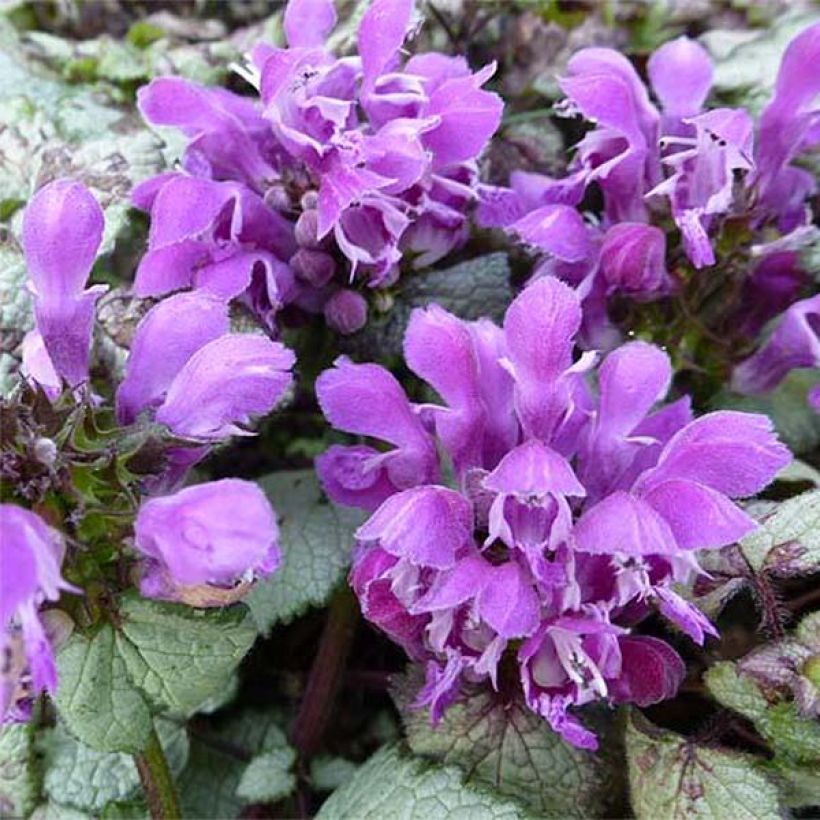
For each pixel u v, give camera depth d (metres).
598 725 0.13
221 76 0.19
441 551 0.11
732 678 0.12
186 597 0.11
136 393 0.11
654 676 0.12
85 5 0.22
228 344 0.11
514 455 0.11
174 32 0.21
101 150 0.16
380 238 0.14
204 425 0.11
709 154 0.14
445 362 0.12
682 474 0.11
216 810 0.16
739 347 0.15
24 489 0.10
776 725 0.12
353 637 0.16
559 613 0.11
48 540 0.10
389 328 0.15
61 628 0.11
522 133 0.18
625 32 0.20
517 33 0.20
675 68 0.15
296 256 0.14
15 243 0.15
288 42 0.14
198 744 0.16
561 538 0.11
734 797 0.12
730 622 0.14
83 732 0.11
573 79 0.14
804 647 0.12
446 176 0.14
